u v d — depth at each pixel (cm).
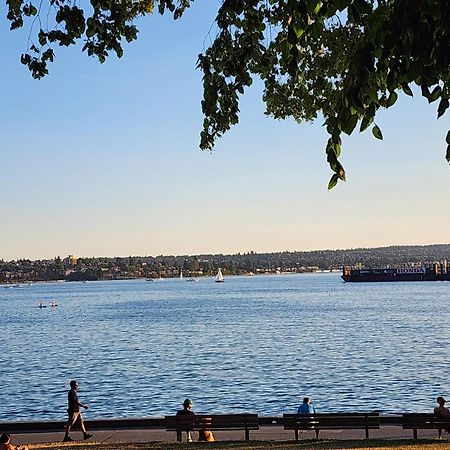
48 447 2067
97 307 17250
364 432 2259
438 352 6334
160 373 5366
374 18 475
